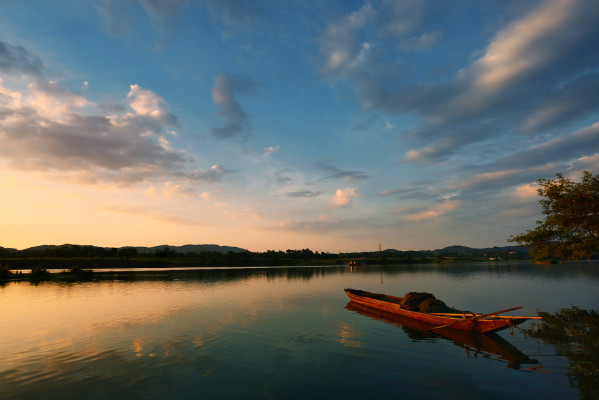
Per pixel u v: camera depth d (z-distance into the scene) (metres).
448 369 15.32
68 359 16.94
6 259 140.88
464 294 43.12
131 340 20.55
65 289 51.25
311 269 132.88
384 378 14.25
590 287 51.34
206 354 17.67
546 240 31.47
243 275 88.94
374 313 29.56
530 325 24.33
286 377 14.39
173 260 170.12
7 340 20.69
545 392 12.69
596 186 27.88
